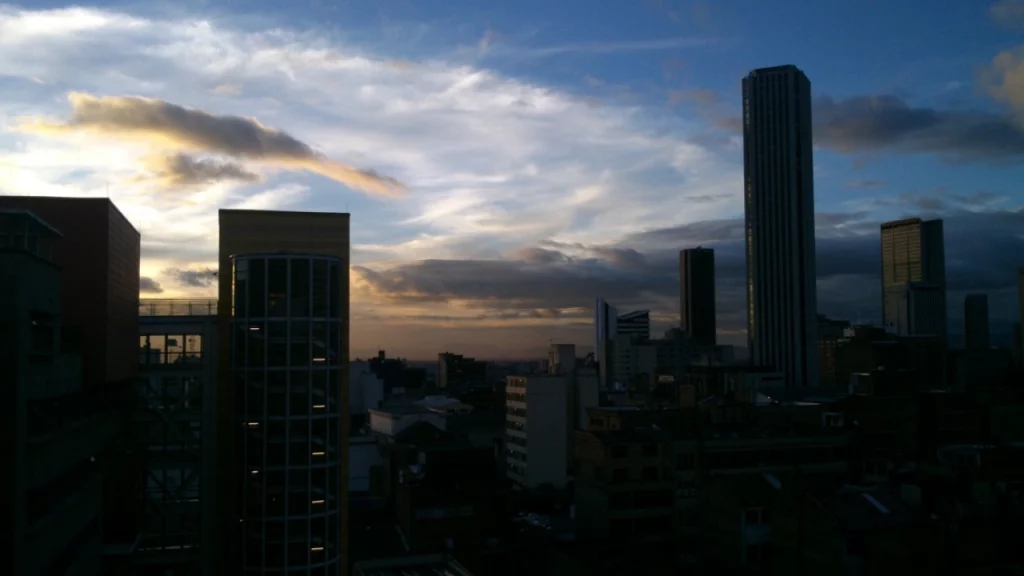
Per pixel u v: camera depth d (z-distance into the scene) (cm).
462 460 9706
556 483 13325
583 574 6669
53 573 3922
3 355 3391
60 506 3975
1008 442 10450
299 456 6550
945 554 6141
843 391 16862
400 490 9412
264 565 6400
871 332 19600
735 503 7631
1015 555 6250
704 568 7588
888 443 11438
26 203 4894
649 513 9056
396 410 15812
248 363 6625
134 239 6106
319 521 6562
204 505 6631
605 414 11694
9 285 3422
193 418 6700
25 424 3441
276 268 6694
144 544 6531
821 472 9862
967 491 7419
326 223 7406
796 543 6731
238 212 7200
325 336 6781
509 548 8700
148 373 6675
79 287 4941
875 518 6347
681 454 9362
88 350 4906
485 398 19788
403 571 4984
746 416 11475
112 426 5569
